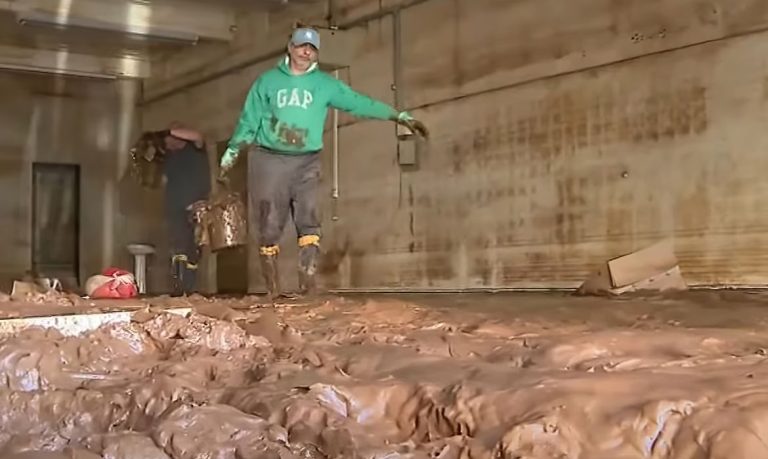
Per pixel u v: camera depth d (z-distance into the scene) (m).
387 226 8.14
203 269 10.67
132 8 9.50
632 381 1.74
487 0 7.03
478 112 7.14
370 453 1.59
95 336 2.79
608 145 6.06
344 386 1.97
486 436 1.61
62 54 11.13
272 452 1.64
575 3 6.27
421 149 7.75
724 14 5.32
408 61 7.86
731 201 5.31
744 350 2.34
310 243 5.86
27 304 4.23
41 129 12.37
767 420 1.42
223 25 10.07
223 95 10.68
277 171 5.77
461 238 7.34
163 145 9.73
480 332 3.06
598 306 4.21
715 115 5.39
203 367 2.46
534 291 6.31
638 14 5.82
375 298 5.81
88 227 12.52
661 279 5.18
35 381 2.49
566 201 6.38
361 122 8.41
